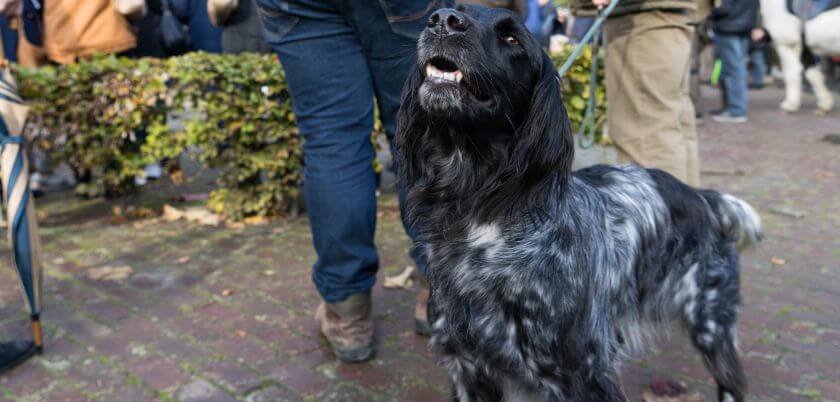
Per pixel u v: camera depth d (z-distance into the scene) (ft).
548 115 6.66
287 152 15.90
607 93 11.01
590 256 7.13
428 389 9.11
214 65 15.38
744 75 29.45
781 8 31.12
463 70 6.29
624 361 8.33
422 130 7.22
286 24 8.78
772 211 16.63
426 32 6.46
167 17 19.75
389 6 8.48
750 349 10.00
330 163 8.99
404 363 9.77
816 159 22.31
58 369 9.66
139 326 10.94
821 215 16.30
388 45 8.79
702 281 8.50
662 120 10.29
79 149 16.30
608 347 7.41
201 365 9.74
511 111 6.66
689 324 8.55
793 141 25.26
